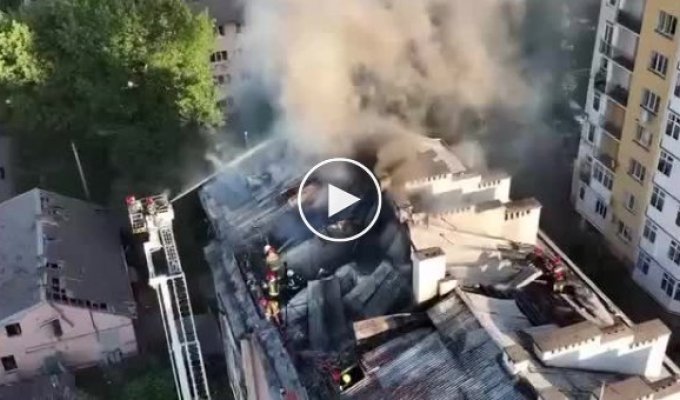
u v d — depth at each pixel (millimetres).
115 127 43312
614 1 36188
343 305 22469
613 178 39062
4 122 51625
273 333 22359
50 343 36812
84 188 46750
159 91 42281
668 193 35188
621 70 37062
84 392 36250
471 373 19562
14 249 39375
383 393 20094
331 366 21016
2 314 35656
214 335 37469
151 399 35844
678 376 20641
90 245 40875
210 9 47938
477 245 22938
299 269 23922
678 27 32500
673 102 33594
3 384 36938
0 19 43938
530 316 21109
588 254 40906
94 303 37156
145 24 41094
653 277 37750
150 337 39125
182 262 40844
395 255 22781
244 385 28266
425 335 20922
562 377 19219
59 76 43594
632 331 19719
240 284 24625
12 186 48938
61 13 42250
